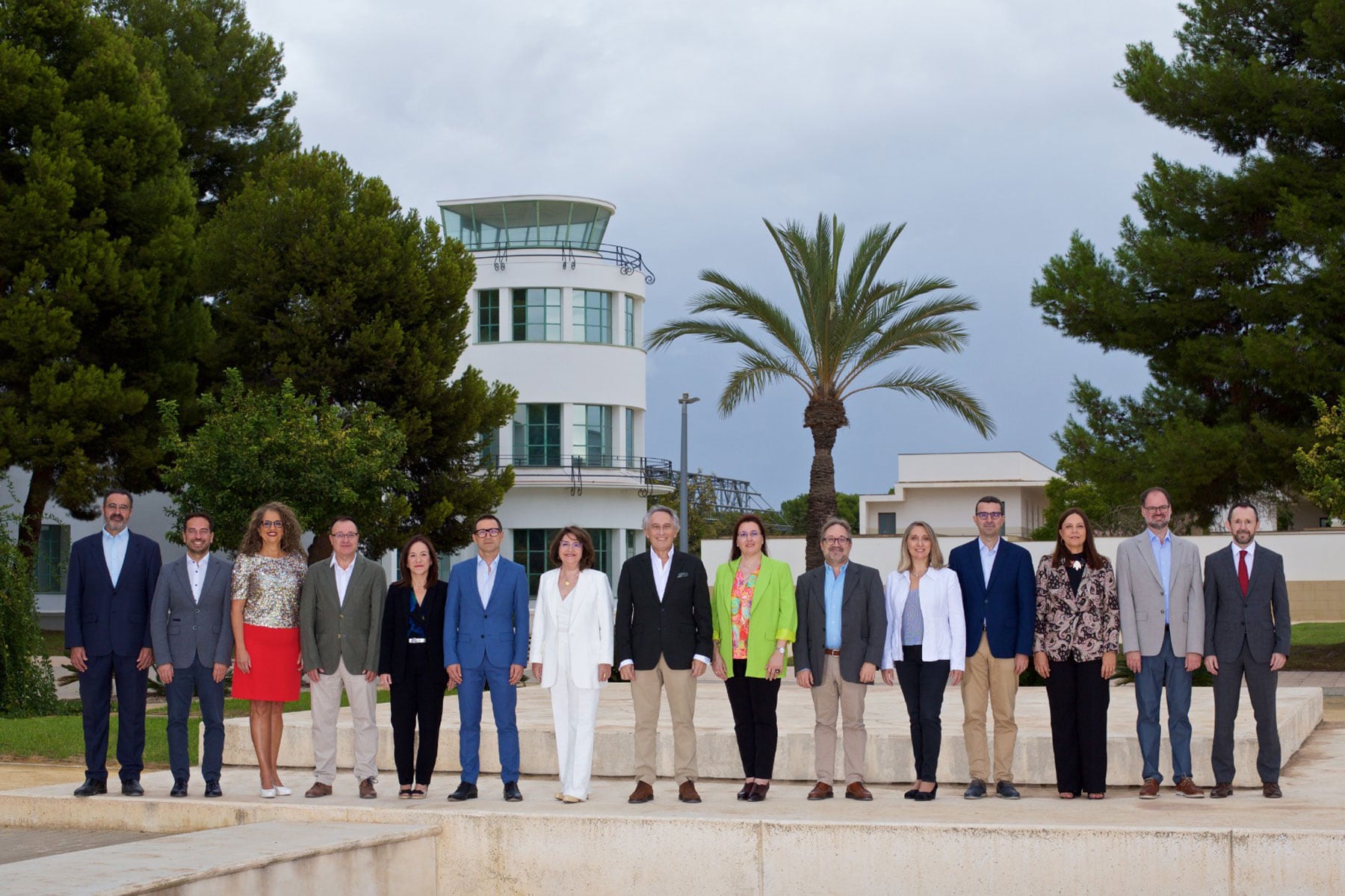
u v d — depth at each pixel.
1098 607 9.38
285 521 9.66
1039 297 24.95
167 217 27.28
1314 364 21.27
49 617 38.44
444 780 11.13
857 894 8.03
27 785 11.62
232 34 37.53
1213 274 23.06
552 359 43.16
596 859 8.42
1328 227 21.67
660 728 11.24
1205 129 24.20
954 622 9.44
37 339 24.38
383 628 9.57
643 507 45.78
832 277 24.81
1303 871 7.54
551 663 9.38
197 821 9.27
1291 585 38.19
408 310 28.25
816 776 9.77
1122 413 25.23
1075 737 9.42
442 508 28.84
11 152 25.48
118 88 27.14
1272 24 23.77
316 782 9.67
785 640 9.20
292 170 28.72
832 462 25.34
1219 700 9.41
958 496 58.12
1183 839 7.69
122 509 9.77
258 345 28.00
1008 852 7.87
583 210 44.50
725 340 25.62
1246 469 22.41
